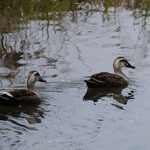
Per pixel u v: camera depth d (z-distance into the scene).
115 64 21.16
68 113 17.50
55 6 29.64
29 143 15.23
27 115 17.53
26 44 24.14
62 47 23.70
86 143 15.35
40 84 19.98
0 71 21.16
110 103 18.47
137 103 18.42
